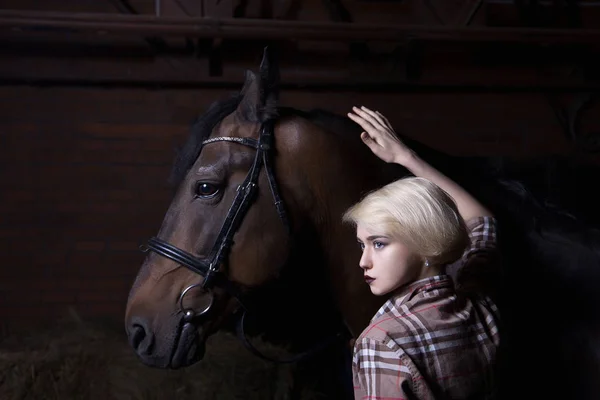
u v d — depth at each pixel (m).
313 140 1.97
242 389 2.60
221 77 3.68
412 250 1.17
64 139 3.68
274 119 1.96
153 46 3.58
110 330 3.14
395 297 1.22
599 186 2.42
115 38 3.63
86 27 3.23
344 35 3.37
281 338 3.07
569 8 3.86
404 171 2.05
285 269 1.92
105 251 3.71
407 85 3.74
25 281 3.66
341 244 1.99
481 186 2.11
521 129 3.84
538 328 1.94
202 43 3.63
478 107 3.82
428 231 1.16
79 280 3.69
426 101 3.80
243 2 3.71
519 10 3.85
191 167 1.94
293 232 1.92
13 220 3.66
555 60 3.80
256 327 3.06
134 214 3.73
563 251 2.03
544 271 2.00
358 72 3.72
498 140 3.83
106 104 3.70
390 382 1.10
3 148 3.65
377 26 3.37
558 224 2.10
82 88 3.69
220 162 1.89
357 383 1.16
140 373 2.61
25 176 3.67
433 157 2.13
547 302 1.97
